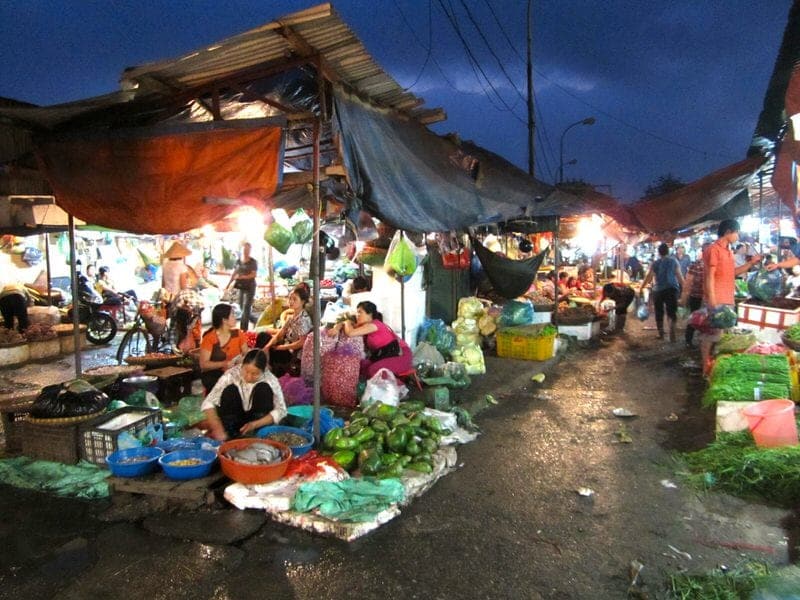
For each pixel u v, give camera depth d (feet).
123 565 11.78
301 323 24.39
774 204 57.00
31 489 15.11
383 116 19.94
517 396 25.76
